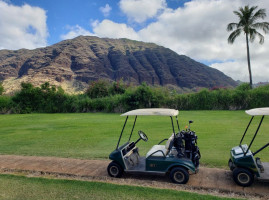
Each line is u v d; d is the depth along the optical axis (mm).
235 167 5293
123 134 11031
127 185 4871
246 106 22453
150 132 11258
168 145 5023
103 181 5219
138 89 24672
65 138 10430
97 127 13398
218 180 5137
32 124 15633
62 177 5613
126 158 5449
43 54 194500
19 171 6125
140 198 4250
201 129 11508
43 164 6680
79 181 5164
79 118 18703
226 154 7129
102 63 196375
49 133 11859
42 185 5000
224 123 13391
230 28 31969
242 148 5027
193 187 4734
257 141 8680
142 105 24469
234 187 4738
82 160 6996
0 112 25828
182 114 19094
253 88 25141
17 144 9438
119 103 24344
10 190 4777
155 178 5449
